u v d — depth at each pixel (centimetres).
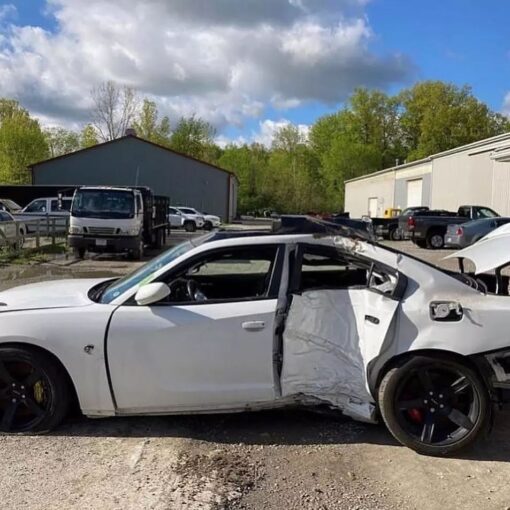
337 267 396
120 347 373
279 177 7331
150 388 376
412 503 310
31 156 6250
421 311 371
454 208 3167
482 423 364
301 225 406
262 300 383
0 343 375
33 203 2577
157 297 374
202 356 374
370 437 394
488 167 2736
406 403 371
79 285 465
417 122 7081
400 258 391
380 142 7325
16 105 7112
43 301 405
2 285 1109
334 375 378
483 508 306
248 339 375
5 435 382
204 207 4869
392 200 4422
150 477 331
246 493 316
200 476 333
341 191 7225
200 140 7500
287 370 378
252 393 379
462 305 371
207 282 425
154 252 1922
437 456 367
